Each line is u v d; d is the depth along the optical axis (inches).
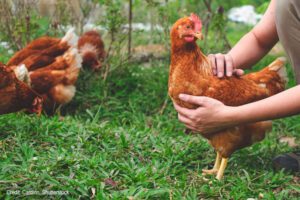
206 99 52.2
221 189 55.3
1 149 61.2
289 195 55.6
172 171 58.9
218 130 55.5
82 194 50.9
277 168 62.1
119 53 100.9
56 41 92.9
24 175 53.4
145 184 53.9
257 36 60.1
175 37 54.9
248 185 56.4
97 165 57.3
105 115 85.7
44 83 85.0
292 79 96.7
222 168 58.0
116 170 57.4
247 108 51.8
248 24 162.1
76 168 56.2
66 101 87.0
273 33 59.6
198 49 55.7
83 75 96.5
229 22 164.9
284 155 62.4
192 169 62.0
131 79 96.1
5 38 103.0
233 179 57.6
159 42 130.6
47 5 112.8
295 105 51.4
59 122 70.6
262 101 52.1
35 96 71.3
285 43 56.3
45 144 63.7
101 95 91.6
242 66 60.5
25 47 94.7
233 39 147.2
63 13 106.8
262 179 58.5
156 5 98.1
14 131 66.4
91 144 64.1
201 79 55.0
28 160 57.0
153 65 109.7
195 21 54.6
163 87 94.5
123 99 91.4
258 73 60.6
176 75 55.1
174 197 52.0
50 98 86.0
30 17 102.3
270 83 59.8
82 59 94.1
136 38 134.0
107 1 93.8
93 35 104.3
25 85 70.2
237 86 56.3
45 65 88.3
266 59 115.3
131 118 84.7
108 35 121.6
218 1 173.0
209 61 56.6
